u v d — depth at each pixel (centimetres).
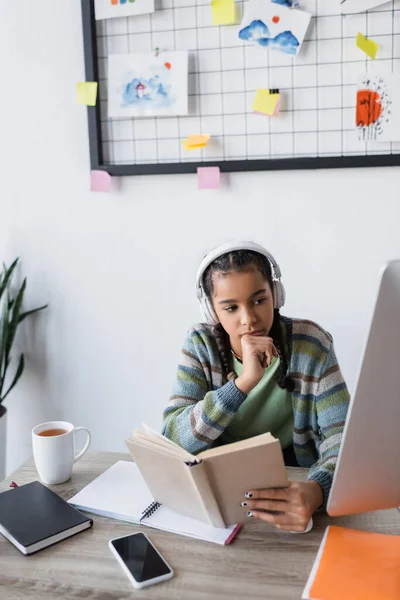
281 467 98
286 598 84
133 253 217
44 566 93
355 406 79
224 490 97
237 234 208
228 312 127
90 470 125
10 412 236
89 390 230
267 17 193
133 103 206
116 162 213
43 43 210
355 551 94
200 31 198
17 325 226
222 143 204
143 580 88
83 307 225
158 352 222
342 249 203
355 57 191
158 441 102
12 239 226
